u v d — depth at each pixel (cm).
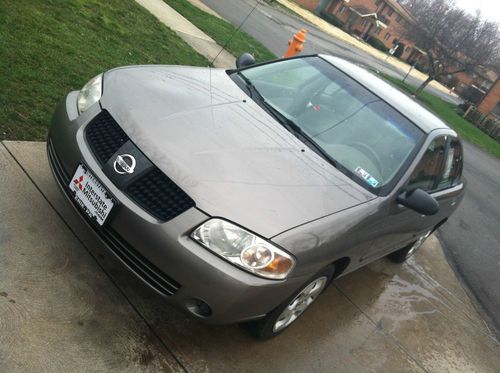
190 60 829
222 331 293
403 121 377
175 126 275
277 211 254
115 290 280
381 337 379
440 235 698
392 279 486
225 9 1797
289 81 386
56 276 270
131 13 918
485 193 1203
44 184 332
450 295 512
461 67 3234
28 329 235
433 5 3347
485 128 3709
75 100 307
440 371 375
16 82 440
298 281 260
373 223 309
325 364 317
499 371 417
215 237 237
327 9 5672
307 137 329
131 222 243
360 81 399
